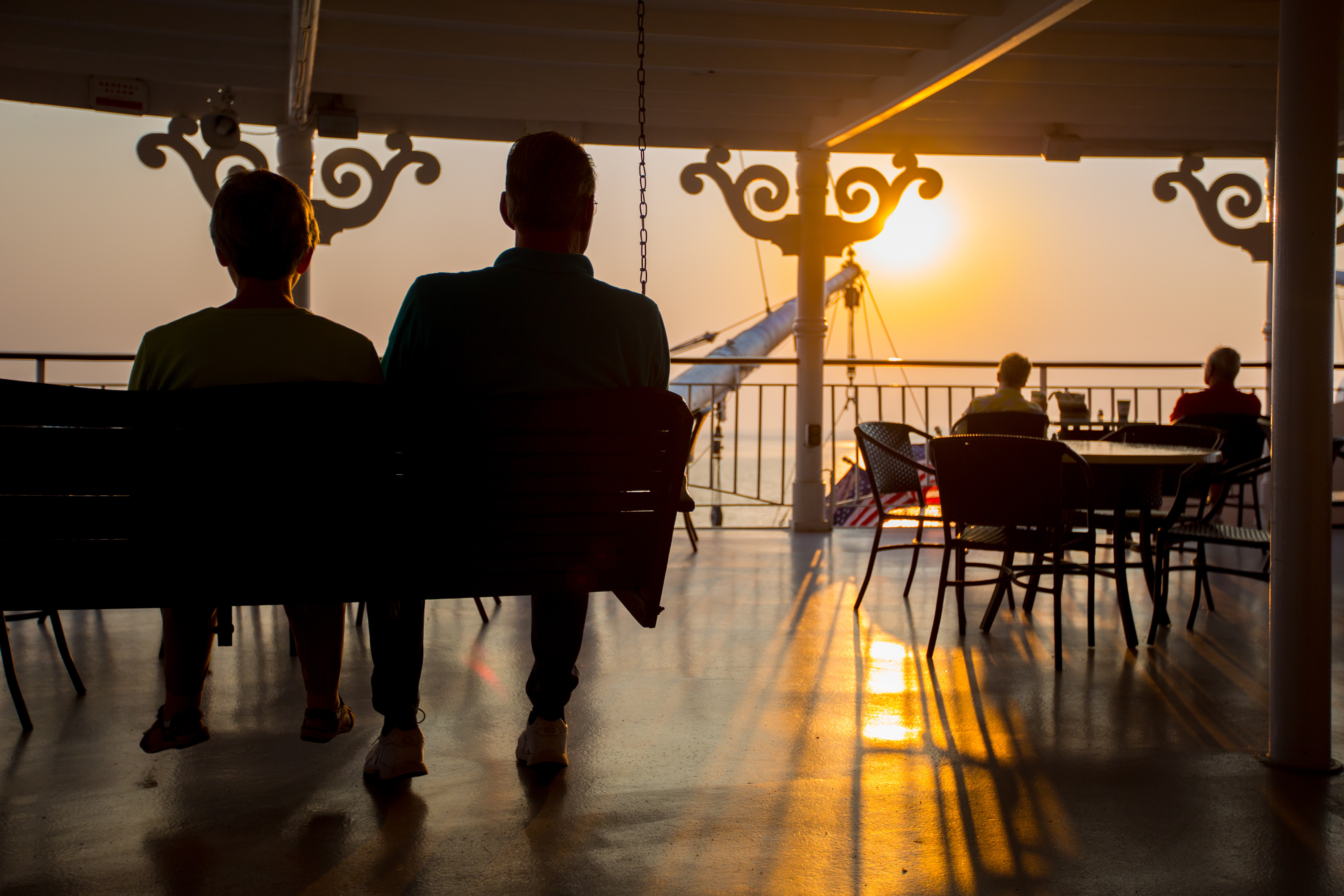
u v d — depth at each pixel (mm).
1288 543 2355
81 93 5332
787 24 4703
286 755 2428
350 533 1663
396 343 1962
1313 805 2143
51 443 1551
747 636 3744
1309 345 2309
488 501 1701
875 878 1808
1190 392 5320
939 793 2213
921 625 3943
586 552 1775
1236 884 1787
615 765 2373
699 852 1909
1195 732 2637
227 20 4625
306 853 1898
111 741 2525
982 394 7289
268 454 1610
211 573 1638
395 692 2203
